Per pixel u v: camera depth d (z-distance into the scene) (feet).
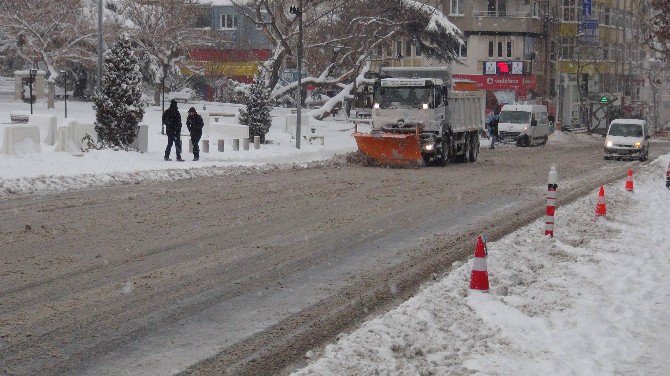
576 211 74.59
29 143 99.09
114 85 113.29
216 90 312.91
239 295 39.40
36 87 200.75
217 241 53.31
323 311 36.99
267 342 32.09
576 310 38.17
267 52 329.52
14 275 41.81
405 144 117.50
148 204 69.36
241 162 115.03
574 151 182.29
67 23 213.05
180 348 30.91
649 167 133.28
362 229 60.29
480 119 142.61
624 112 363.35
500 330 34.42
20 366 28.32
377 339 31.30
